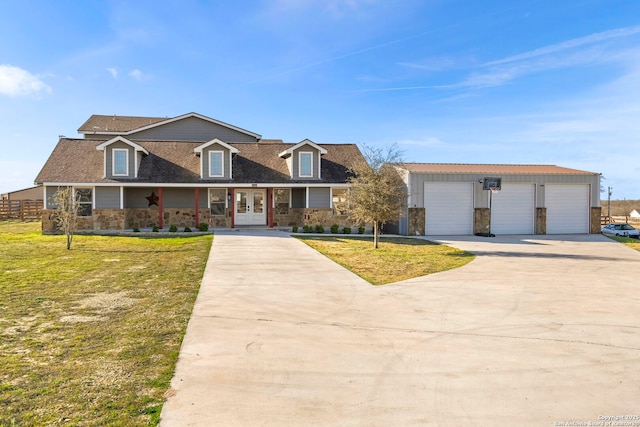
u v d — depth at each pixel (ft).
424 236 72.59
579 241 66.33
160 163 73.15
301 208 76.02
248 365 15.26
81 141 75.82
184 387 13.42
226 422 11.39
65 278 30.68
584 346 17.69
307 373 14.66
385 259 42.34
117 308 22.59
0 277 31.01
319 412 12.01
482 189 76.84
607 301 25.86
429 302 25.00
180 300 24.35
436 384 13.92
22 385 13.41
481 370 15.10
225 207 75.00
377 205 51.16
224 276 31.63
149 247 48.42
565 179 79.41
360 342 17.90
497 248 54.95
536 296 27.04
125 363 15.26
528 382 14.14
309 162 74.79
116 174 68.08
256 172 75.05
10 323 19.92
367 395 13.09
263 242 53.01
